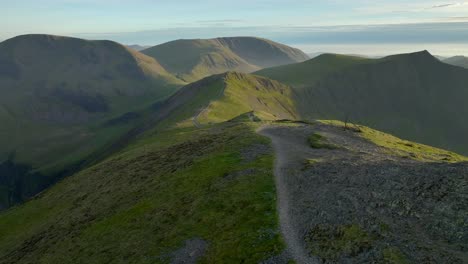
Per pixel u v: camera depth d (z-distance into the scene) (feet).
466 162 153.69
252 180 184.85
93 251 174.19
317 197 154.61
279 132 303.68
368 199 144.46
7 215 342.23
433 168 154.92
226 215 158.20
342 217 135.03
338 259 113.60
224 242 137.80
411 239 117.19
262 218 145.59
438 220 124.16
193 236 150.92
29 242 244.42
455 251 109.09
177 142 355.56
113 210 217.97
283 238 128.98
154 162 290.15
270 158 216.95
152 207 193.88
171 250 145.89
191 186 200.95
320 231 129.29
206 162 232.94
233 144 264.11
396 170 163.94
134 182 256.11
